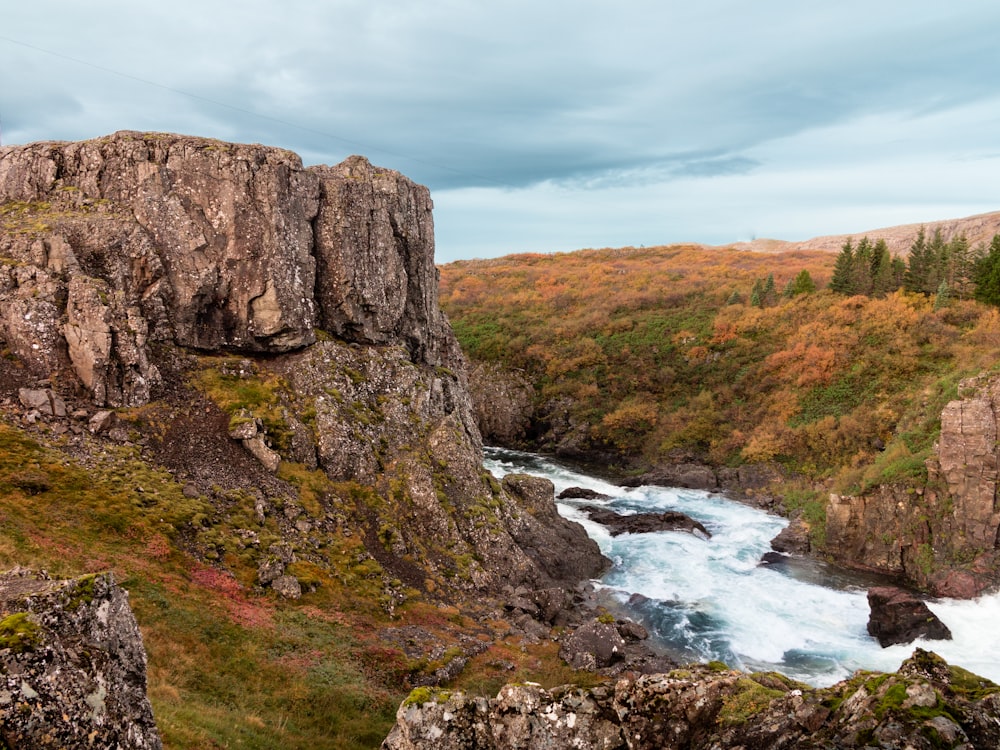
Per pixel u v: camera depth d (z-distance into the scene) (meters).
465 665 28.52
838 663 33.44
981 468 41.62
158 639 21.92
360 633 28.33
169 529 28.02
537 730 14.46
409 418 45.03
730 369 77.94
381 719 23.00
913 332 67.62
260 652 24.02
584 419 80.50
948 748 11.40
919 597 40.56
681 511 57.62
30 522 24.27
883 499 45.72
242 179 41.22
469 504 41.34
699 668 16.84
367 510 37.47
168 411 35.12
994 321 65.38
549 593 37.00
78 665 9.65
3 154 40.50
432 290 56.94
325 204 45.94
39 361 32.28
